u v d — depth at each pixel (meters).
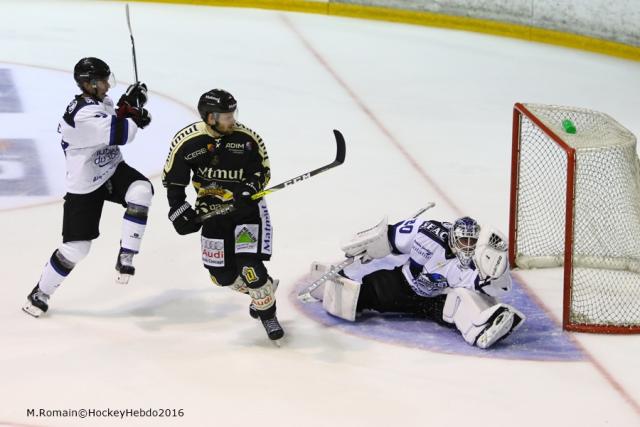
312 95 27.41
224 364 12.43
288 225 18.06
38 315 13.79
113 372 12.12
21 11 35.94
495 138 24.34
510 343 13.45
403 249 13.52
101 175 13.24
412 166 21.91
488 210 19.17
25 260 15.98
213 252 12.85
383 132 24.41
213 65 29.98
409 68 30.78
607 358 13.05
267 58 31.16
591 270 16.25
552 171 20.52
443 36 35.25
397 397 11.67
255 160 12.63
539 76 30.45
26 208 18.31
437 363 12.68
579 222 17.30
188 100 26.28
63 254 13.37
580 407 11.64
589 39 33.41
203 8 37.88
